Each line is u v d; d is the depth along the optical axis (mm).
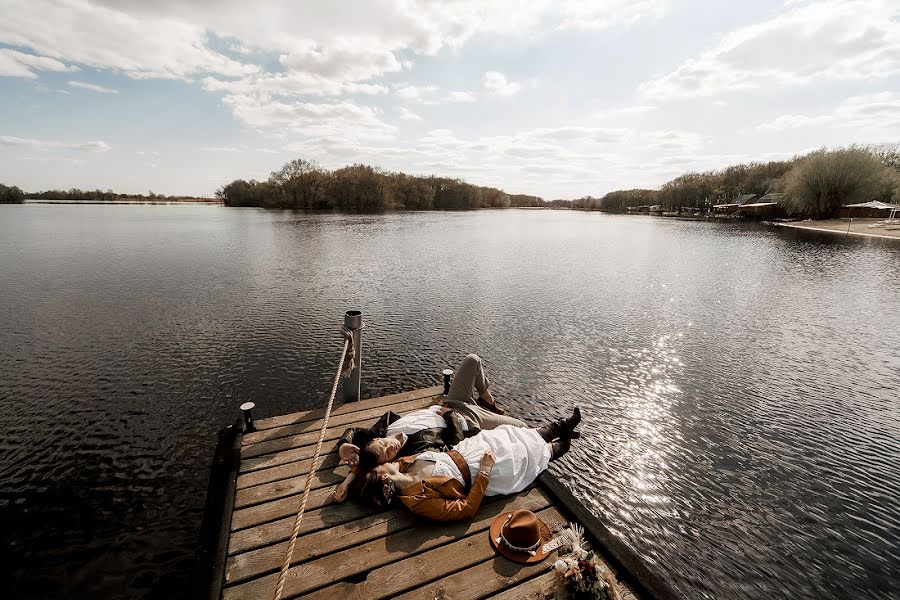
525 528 3508
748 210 100562
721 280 23453
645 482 6672
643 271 26047
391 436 4316
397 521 3887
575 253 34156
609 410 8859
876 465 7172
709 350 12477
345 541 3639
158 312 14570
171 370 9961
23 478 6227
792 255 34250
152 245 32562
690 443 7727
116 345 11469
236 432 5281
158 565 4840
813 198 73625
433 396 6414
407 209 123312
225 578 3291
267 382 9430
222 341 11875
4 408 8164
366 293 18094
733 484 6668
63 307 15008
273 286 19000
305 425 5527
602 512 6055
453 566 3410
